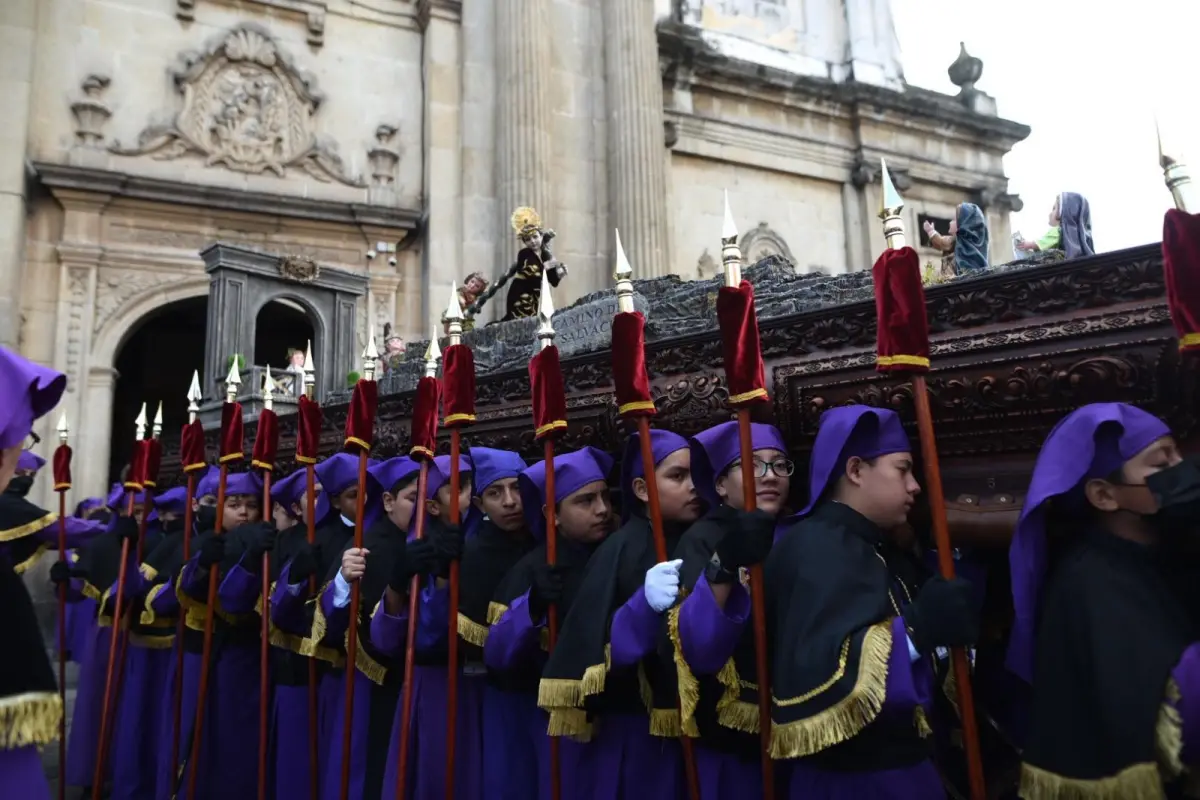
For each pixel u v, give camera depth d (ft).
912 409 6.89
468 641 8.92
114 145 34.94
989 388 6.46
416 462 10.07
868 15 57.98
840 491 6.22
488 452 9.39
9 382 4.94
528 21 41.06
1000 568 7.07
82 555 15.74
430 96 40.96
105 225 34.42
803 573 5.62
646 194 42.16
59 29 34.83
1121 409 5.16
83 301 33.42
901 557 6.75
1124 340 5.81
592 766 7.75
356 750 10.05
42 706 4.55
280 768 11.28
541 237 21.30
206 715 12.46
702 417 8.52
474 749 9.39
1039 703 4.83
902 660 5.12
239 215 36.86
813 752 5.04
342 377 29.66
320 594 10.00
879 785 5.28
